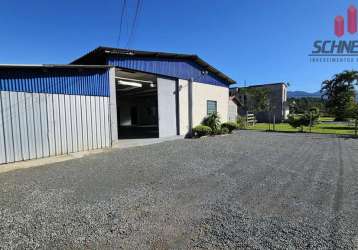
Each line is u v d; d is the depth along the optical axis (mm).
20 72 6734
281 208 3504
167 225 2988
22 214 3281
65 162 6574
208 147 9188
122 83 11406
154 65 10984
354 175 5285
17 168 5926
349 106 22859
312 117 18266
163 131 11578
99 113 8750
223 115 16016
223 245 2541
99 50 8930
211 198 3904
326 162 6617
